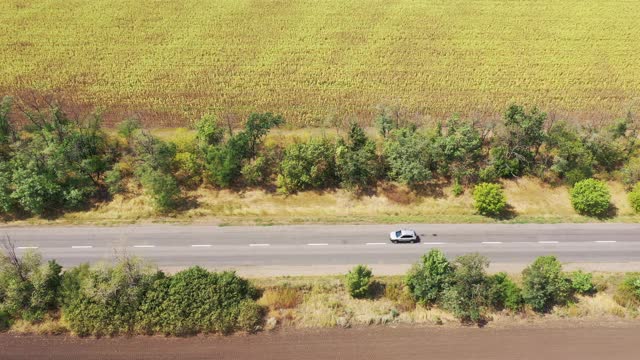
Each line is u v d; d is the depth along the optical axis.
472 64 100.56
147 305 49.88
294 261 59.38
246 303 51.50
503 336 51.56
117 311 49.81
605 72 99.62
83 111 84.19
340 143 70.44
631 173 71.62
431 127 79.38
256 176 68.38
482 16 115.75
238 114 85.50
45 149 63.12
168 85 91.06
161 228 63.22
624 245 63.88
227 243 61.41
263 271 57.81
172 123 83.25
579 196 67.44
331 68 97.69
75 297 50.62
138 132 69.50
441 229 65.12
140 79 92.00
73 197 63.50
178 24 107.88
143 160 67.94
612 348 50.59
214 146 69.31
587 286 55.41
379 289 56.19
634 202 68.81
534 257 61.56
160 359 47.94
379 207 68.25
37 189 61.53
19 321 50.69
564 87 95.62
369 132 82.00
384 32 108.94
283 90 91.69
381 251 61.31
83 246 59.97
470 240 63.56
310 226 64.69
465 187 71.31
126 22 107.12
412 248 61.94
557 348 50.41
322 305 54.16
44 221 63.16
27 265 51.88
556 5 120.62
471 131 71.88
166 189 63.28
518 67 100.25
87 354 48.22
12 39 99.44
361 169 68.19
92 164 67.00
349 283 53.88
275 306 53.56
